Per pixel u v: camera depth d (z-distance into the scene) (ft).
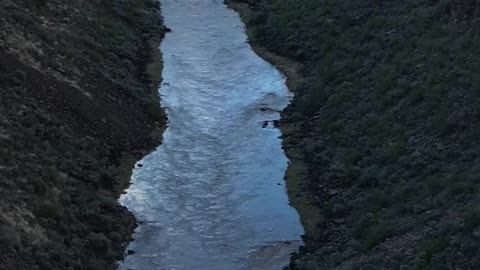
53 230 75.72
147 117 107.55
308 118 107.14
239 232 84.89
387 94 99.96
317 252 79.36
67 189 82.64
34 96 93.86
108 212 84.74
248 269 78.74
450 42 102.01
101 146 95.30
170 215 87.76
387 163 88.28
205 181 94.68
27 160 82.48
